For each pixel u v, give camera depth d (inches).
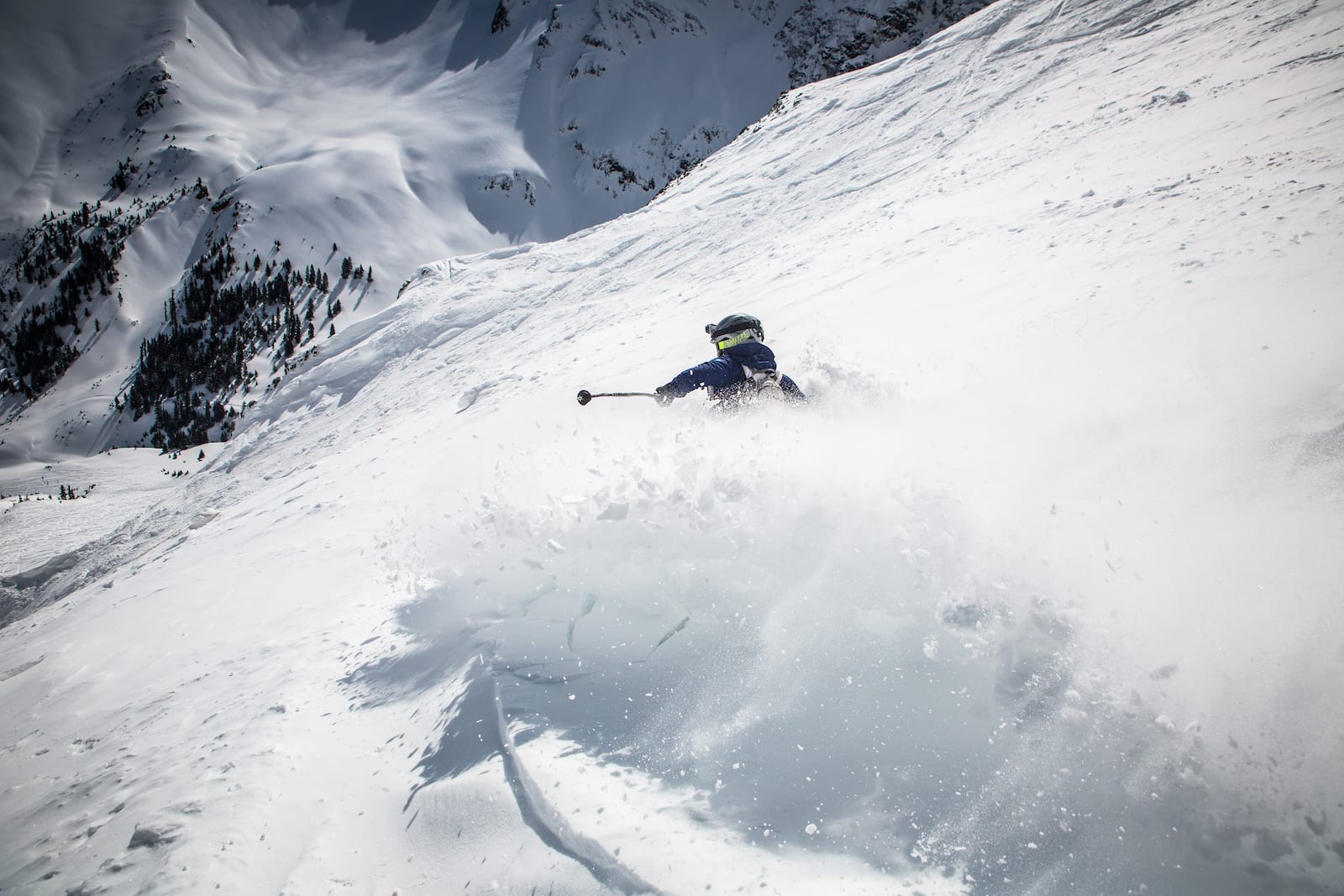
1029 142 567.8
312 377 1032.8
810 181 909.2
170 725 128.0
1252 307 140.6
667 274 815.1
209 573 252.5
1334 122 278.2
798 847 70.2
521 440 299.1
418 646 127.1
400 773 96.3
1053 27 894.4
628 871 70.9
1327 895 55.4
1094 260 221.8
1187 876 60.4
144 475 4372.5
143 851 90.4
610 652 104.0
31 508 3221.0
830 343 244.7
